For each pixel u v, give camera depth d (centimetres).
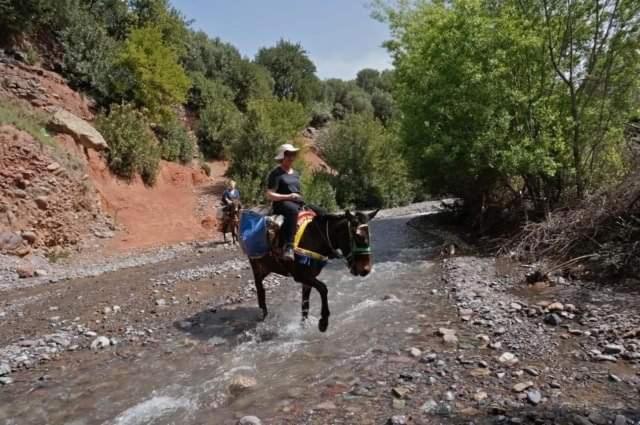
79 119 2003
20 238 1373
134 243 1717
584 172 1185
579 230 918
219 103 3503
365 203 3453
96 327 760
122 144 2128
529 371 473
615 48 1115
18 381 555
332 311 777
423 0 1766
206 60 4122
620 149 1155
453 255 1212
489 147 1208
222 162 3309
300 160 3072
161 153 2566
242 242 740
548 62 1202
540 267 904
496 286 832
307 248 644
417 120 1482
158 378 545
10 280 1180
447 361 520
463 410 406
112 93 2470
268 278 1059
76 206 1648
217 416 442
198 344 655
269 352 604
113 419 450
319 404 445
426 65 1443
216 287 998
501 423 378
